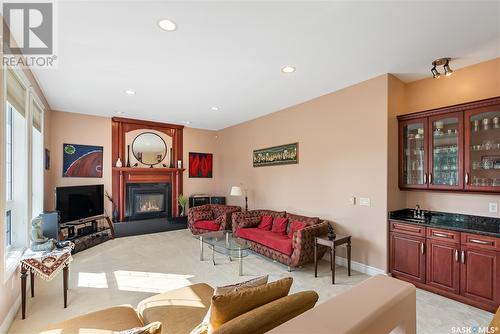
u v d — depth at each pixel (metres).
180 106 4.90
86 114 5.49
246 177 6.12
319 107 4.27
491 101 2.69
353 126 3.72
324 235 3.69
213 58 2.90
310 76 3.43
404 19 2.17
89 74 3.33
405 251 3.12
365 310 0.87
